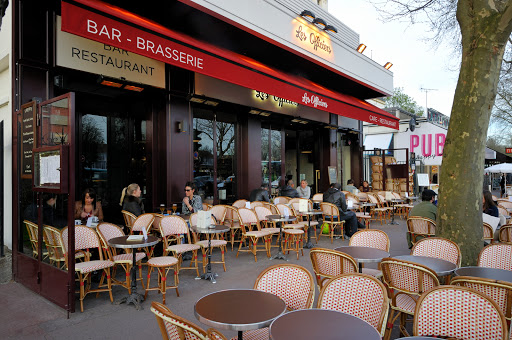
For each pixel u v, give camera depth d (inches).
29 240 183.5
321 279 139.6
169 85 283.0
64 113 152.7
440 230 162.1
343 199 322.3
